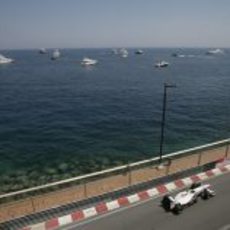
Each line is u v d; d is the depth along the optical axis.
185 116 72.56
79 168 42.41
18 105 84.50
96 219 21.67
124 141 53.97
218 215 22.44
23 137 56.47
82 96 97.94
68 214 21.80
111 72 175.25
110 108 80.56
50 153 48.06
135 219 21.75
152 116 72.31
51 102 88.56
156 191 24.97
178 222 21.53
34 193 30.64
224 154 34.53
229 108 81.06
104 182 27.45
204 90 110.56
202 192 24.36
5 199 28.95
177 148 50.94
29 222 21.16
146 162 30.25
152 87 117.31
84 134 58.22
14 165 43.47
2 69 196.88
